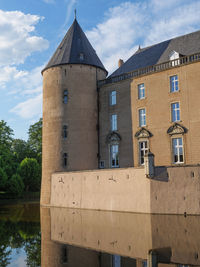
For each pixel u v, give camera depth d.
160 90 32.47
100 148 37.62
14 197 57.62
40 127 70.25
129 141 34.62
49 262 11.81
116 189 28.70
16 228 20.06
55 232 18.34
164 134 31.62
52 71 38.41
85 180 32.06
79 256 12.55
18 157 74.12
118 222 21.11
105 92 37.91
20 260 12.29
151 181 25.94
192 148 29.42
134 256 12.10
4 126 62.72
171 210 24.77
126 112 35.34
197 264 10.62
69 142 36.41
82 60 38.06
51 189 36.53
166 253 12.23
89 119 37.34
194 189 24.23
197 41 32.91
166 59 34.03
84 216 25.31
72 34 40.25
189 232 16.38
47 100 38.44
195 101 29.69
